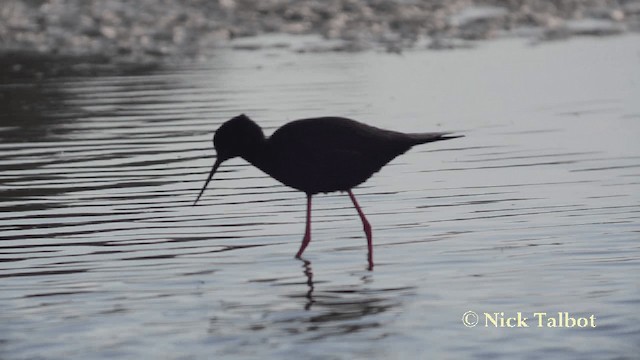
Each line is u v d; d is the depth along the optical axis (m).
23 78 22.17
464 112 18.38
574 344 8.69
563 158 15.28
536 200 13.16
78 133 17.41
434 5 29.72
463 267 10.73
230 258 11.23
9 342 8.94
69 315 9.58
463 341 8.80
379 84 20.86
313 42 25.92
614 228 11.86
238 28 27.50
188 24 27.73
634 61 22.66
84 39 26.06
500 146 16.12
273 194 13.88
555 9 29.38
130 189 14.12
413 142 11.69
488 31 26.77
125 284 10.42
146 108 19.14
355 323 9.27
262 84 21.06
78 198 13.70
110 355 8.63
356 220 12.62
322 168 11.48
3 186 14.33
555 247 11.25
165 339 8.97
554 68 22.23
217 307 9.74
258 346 8.78
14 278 10.65
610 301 9.59
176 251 11.48
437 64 22.97
